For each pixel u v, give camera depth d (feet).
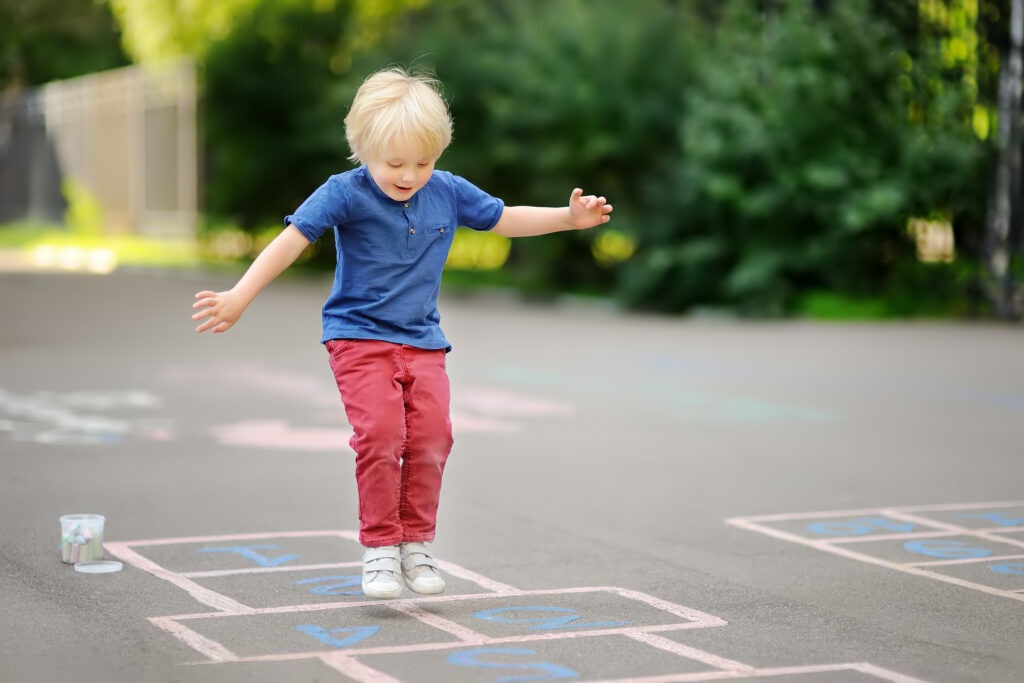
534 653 24.52
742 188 104.17
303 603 27.89
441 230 27.43
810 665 24.04
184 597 28.19
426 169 26.45
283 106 152.25
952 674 23.67
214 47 154.92
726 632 26.17
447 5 148.46
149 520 35.91
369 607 27.63
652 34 117.39
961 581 30.55
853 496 40.57
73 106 222.89
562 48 119.24
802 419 55.77
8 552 32.07
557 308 112.57
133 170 202.49
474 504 38.99
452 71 129.80
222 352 77.25
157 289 124.98
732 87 104.68
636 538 34.78
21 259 172.14
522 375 68.80
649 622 26.84
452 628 26.16
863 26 103.60
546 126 118.93
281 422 53.01
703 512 38.17
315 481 41.63
